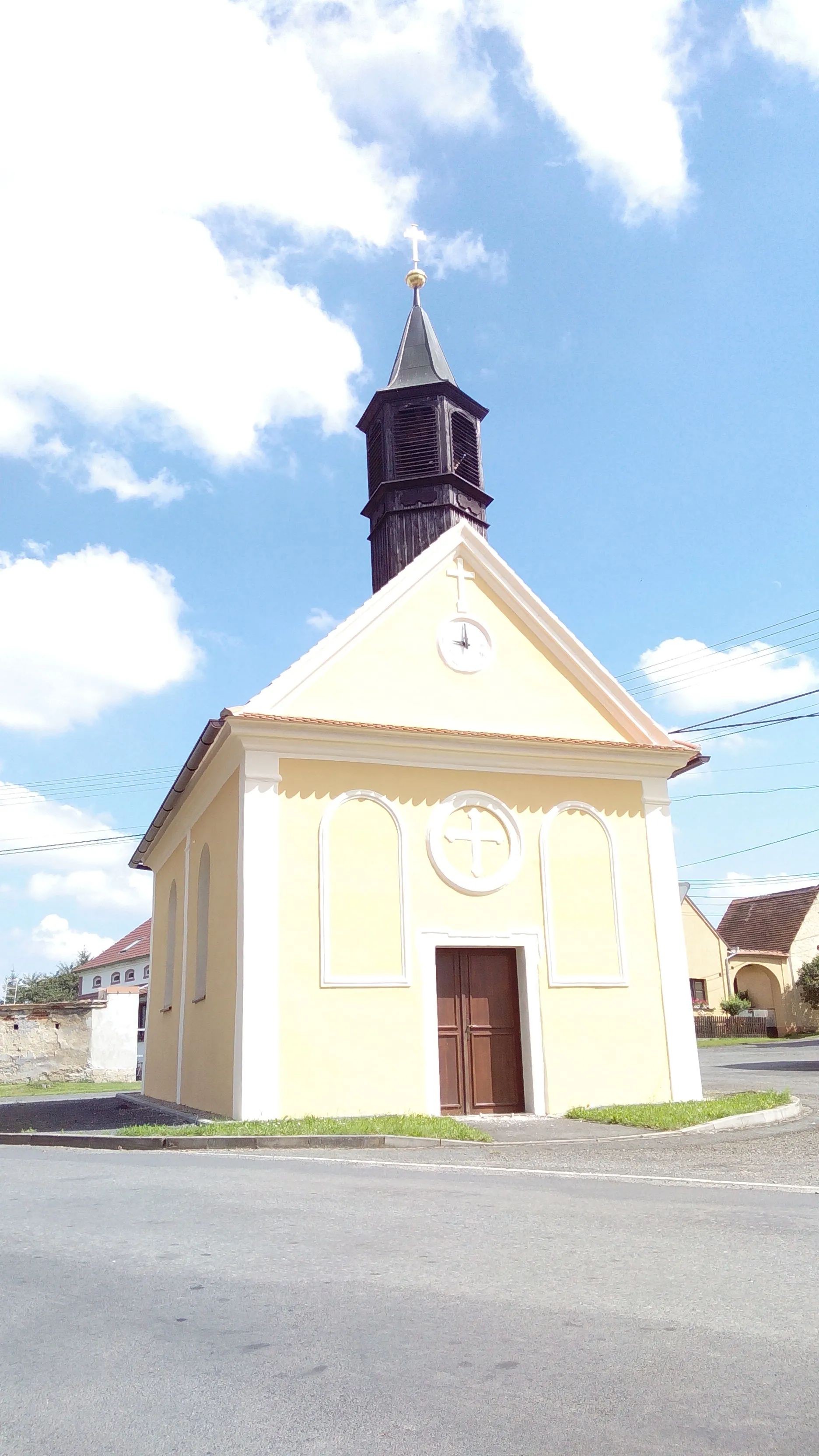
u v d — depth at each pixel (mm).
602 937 15773
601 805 16312
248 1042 13258
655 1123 12523
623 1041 15477
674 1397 3707
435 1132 11602
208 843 16906
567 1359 4078
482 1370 3971
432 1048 14242
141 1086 27719
